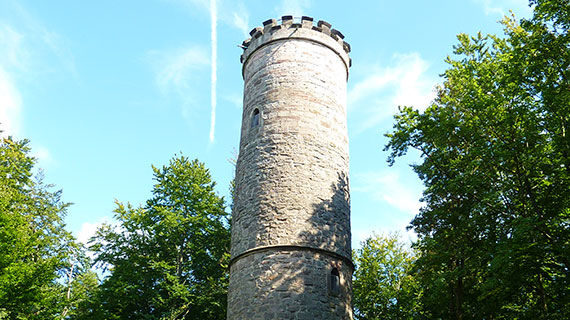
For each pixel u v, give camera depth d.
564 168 15.39
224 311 24.78
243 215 15.74
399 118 19.42
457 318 17.70
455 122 17.64
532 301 17.03
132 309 24.83
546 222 14.18
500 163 16.31
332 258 15.03
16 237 17.56
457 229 17.08
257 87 17.72
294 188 15.48
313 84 17.34
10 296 15.99
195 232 25.98
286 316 13.70
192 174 27.86
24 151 26.56
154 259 25.44
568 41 15.22
